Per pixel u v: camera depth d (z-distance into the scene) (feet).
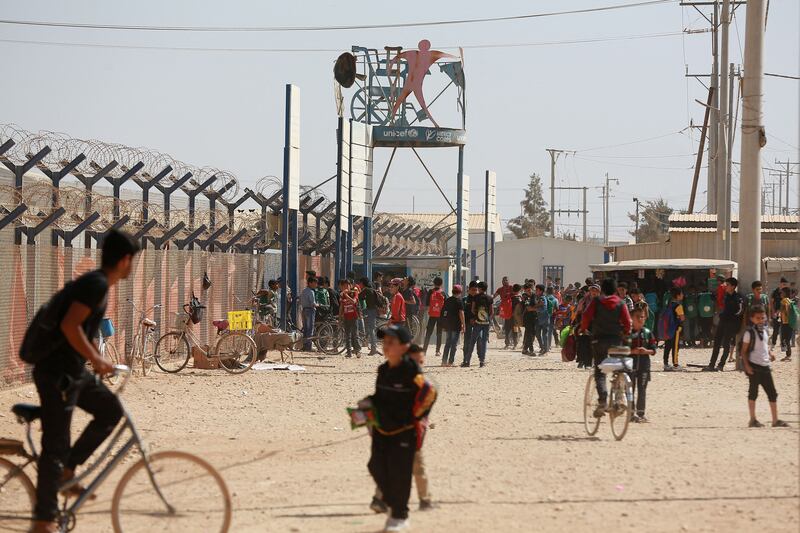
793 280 296.92
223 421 99.60
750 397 96.53
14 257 118.73
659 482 67.77
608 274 242.99
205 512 50.37
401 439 54.80
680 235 323.78
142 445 51.06
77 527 56.85
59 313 48.70
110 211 142.00
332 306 196.44
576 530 53.98
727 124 268.62
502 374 154.51
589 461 76.33
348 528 55.26
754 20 157.28
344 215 230.07
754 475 70.18
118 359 140.67
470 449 82.23
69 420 49.67
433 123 254.88
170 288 162.61
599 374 88.99
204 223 175.94
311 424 97.96
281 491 65.92
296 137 198.70
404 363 55.16
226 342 153.89
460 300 170.50
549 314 204.64
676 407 112.57
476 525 55.31
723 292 202.08
